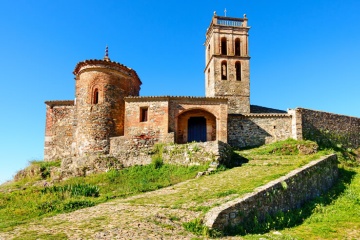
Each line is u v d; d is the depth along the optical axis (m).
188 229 10.09
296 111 29.55
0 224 11.40
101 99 27.09
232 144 29.19
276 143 28.03
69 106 31.72
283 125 30.03
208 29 38.78
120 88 28.28
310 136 30.58
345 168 23.06
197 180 17.86
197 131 29.62
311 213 14.40
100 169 23.72
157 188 17.27
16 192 17.34
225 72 36.69
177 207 12.10
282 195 13.89
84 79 27.59
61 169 25.66
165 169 21.75
